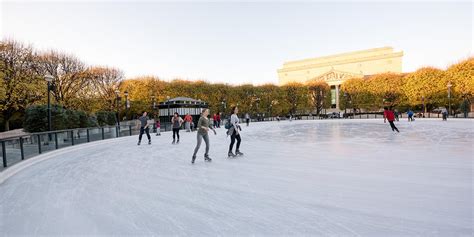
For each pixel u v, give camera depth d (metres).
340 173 5.86
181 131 23.86
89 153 10.63
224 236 3.05
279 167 6.73
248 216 3.62
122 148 12.15
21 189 5.37
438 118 36.47
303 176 5.70
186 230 3.24
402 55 63.94
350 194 4.38
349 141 12.01
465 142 10.56
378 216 3.46
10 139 7.22
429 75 42.56
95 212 3.96
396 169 6.06
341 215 3.53
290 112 55.38
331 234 3.01
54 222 3.63
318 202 4.06
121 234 3.20
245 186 5.09
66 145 11.41
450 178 5.16
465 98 38.09
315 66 75.44
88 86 28.98
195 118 28.34
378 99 49.44
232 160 8.01
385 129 18.95
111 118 27.89
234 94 46.06
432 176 5.34
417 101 44.25
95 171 6.95
